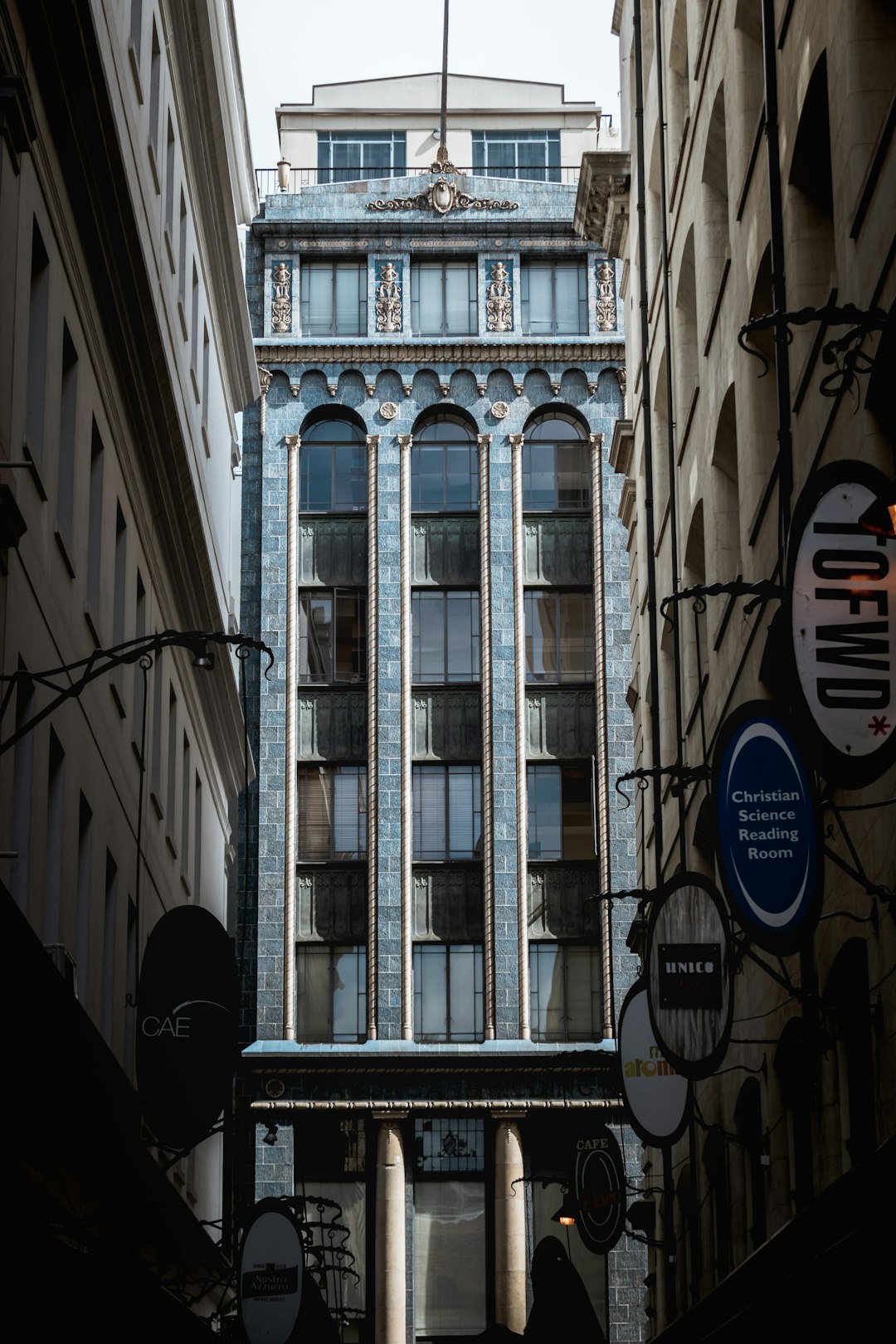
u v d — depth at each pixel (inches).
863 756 535.2
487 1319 2172.7
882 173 671.8
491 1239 2191.2
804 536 548.1
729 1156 1113.4
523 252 2469.2
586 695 2352.4
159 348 1268.5
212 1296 1823.3
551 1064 1328.7
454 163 2746.1
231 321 2023.9
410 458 2411.4
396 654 2338.8
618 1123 2204.7
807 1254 521.0
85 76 976.3
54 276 1005.2
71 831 1058.1
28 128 871.1
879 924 691.4
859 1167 450.3
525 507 2402.8
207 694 1849.2
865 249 695.7
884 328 580.4
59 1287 677.3
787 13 861.8
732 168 1076.5
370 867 2287.2
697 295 1256.8
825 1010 790.5
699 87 1208.8
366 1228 2193.7
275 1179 2178.9
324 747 2335.1
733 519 1175.0
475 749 2335.1
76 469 1086.4
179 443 1406.3
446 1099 2210.9
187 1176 1732.3
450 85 2768.2
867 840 708.7
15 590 884.6
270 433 2406.5
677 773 1072.8
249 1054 2207.2
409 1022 2237.9
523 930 2269.9
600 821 2300.7
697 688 1295.5
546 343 2421.3
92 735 1136.2
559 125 2775.6
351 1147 2217.0
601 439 2404.0
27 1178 698.2
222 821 2156.7
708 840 1262.3
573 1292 536.4
